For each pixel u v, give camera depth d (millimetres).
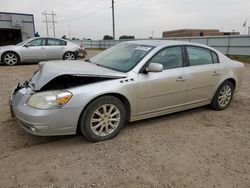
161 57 4031
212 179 2746
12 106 3574
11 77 8422
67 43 13242
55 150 3268
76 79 3453
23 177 2670
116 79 3533
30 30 24797
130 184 2604
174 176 2768
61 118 3135
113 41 41344
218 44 21359
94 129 3443
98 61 4410
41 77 3316
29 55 12125
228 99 5188
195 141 3658
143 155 3191
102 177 2707
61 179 2652
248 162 3131
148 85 3777
